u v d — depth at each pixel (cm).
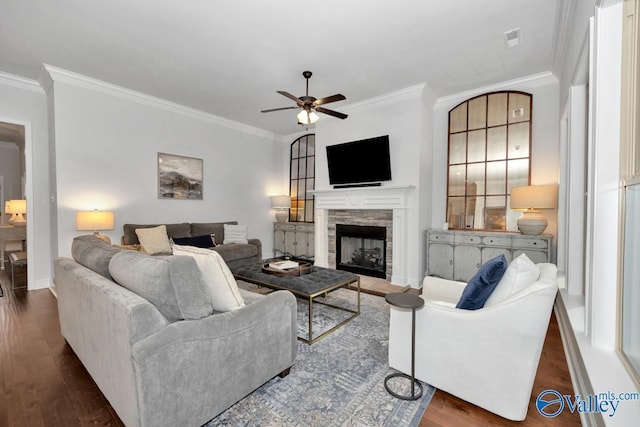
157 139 448
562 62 313
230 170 554
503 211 398
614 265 167
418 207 400
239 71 354
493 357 152
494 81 386
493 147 405
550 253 336
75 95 366
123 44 296
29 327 266
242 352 157
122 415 134
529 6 243
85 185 377
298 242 599
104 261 176
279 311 179
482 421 151
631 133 157
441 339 169
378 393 173
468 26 269
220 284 160
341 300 342
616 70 166
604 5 166
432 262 409
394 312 192
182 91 416
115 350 135
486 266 171
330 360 209
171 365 127
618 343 164
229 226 500
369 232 448
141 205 431
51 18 255
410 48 305
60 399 168
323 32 277
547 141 367
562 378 188
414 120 401
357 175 451
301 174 635
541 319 140
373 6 241
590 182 178
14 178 648
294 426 147
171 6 240
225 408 150
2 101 357
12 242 516
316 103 311
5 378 188
